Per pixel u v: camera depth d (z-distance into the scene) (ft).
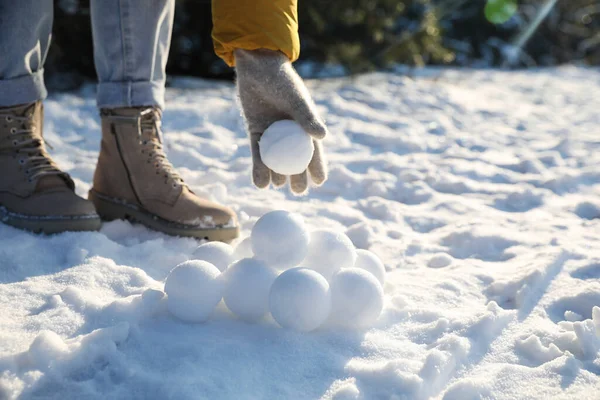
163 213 7.50
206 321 5.17
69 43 19.43
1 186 7.20
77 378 4.39
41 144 7.47
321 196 9.58
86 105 15.16
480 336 5.14
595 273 6.44
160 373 4.40
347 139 13.25
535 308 5.73
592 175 10.73
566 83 25.39
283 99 5.28
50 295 5.52
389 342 4.99
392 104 17.34
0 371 4.29
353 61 22.40
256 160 5.44
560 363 4.71
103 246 6.70
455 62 33.06
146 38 7.28
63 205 7.04
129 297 5.35
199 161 10.78
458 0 32.89
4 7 6.81
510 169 11.46
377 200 9.23
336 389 4.37
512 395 4.41
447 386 4.57
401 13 26.27
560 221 8.45
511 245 7.47
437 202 9.42
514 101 19.81
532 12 36.45
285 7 5.52
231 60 5.81
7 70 7.03
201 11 21.63
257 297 5.06
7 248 6.45
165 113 14.39
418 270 6.77
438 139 13.83
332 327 5.17
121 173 7.66
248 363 4.57
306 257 5.48
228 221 7.45
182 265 5.15
